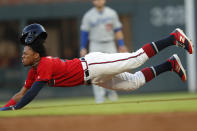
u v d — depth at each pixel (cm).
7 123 1223
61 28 4412
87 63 1633
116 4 4072
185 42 1678
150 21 4103
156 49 1661
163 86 4025
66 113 1348
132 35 4122
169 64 1764
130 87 1762
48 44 4431
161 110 1284
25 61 1590
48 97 4050
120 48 2719
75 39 4406
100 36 2630
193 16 4075
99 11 2633
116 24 2688
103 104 1783
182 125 1066
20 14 4106
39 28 1581
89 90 4041
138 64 1656
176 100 1781
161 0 4091
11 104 1711
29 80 1697
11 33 4400
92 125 1117
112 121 1145
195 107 1351
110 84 1745
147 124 1090
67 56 4419
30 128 1135
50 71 1570
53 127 1127
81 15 4094
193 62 4031
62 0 4094
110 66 1620
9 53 4366
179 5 4100
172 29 4100
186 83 4044
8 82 4281
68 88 4047
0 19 4119
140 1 4088
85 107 1594
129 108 1415
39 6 4097
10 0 4109
